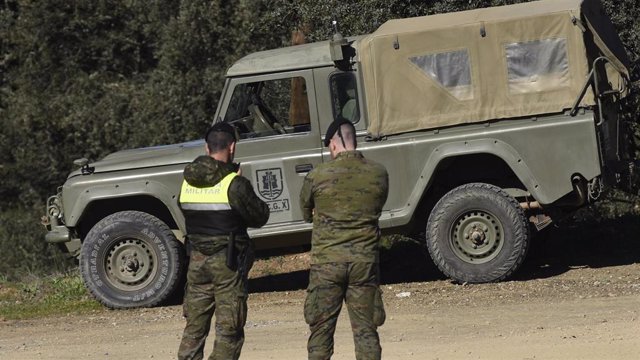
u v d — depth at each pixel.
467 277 41.22
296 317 38.19
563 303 36.47
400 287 42.62
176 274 42.97
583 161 40.06
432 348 30.92
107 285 43.12
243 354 32.06
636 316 33.06
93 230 43.12
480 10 42.44
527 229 40.91
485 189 41.12
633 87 46.31
